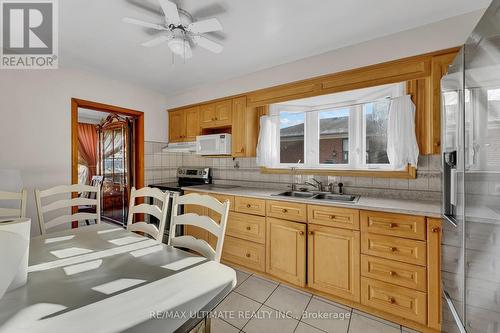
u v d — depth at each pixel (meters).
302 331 1.61
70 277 0.93
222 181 3.41
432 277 1.51
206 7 1.57
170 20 1.51
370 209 1.73
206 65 2.54
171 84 3.18
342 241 1.86
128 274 0.96
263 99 2.68
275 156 2.91
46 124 2.38
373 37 1.95
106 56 2.31
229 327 1.64
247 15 1.66
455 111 1.23
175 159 3.80
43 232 1.65
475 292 1.01
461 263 1.16
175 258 1.12
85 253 1.17
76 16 1.67
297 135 2.89
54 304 0.75
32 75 2.29
